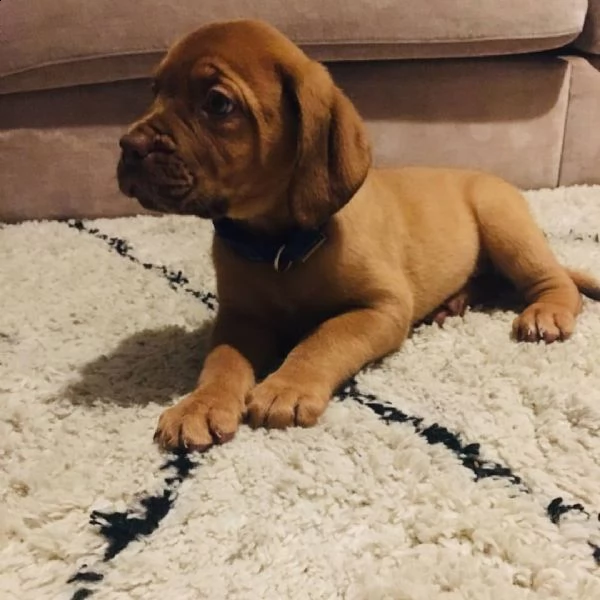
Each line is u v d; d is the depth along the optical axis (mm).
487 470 378
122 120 759
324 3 714
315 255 455
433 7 726
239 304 484
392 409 429
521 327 502
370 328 458
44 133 753
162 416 406
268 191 441
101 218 781
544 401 427
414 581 310
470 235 561
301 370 430
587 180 831
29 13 706
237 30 430
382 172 558
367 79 763
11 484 375
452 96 778
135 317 559
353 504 355
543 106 794
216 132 419
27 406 437
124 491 365
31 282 621
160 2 703
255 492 361
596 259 638
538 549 325
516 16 736
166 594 310
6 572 324
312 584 313
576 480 369
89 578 320
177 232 730
